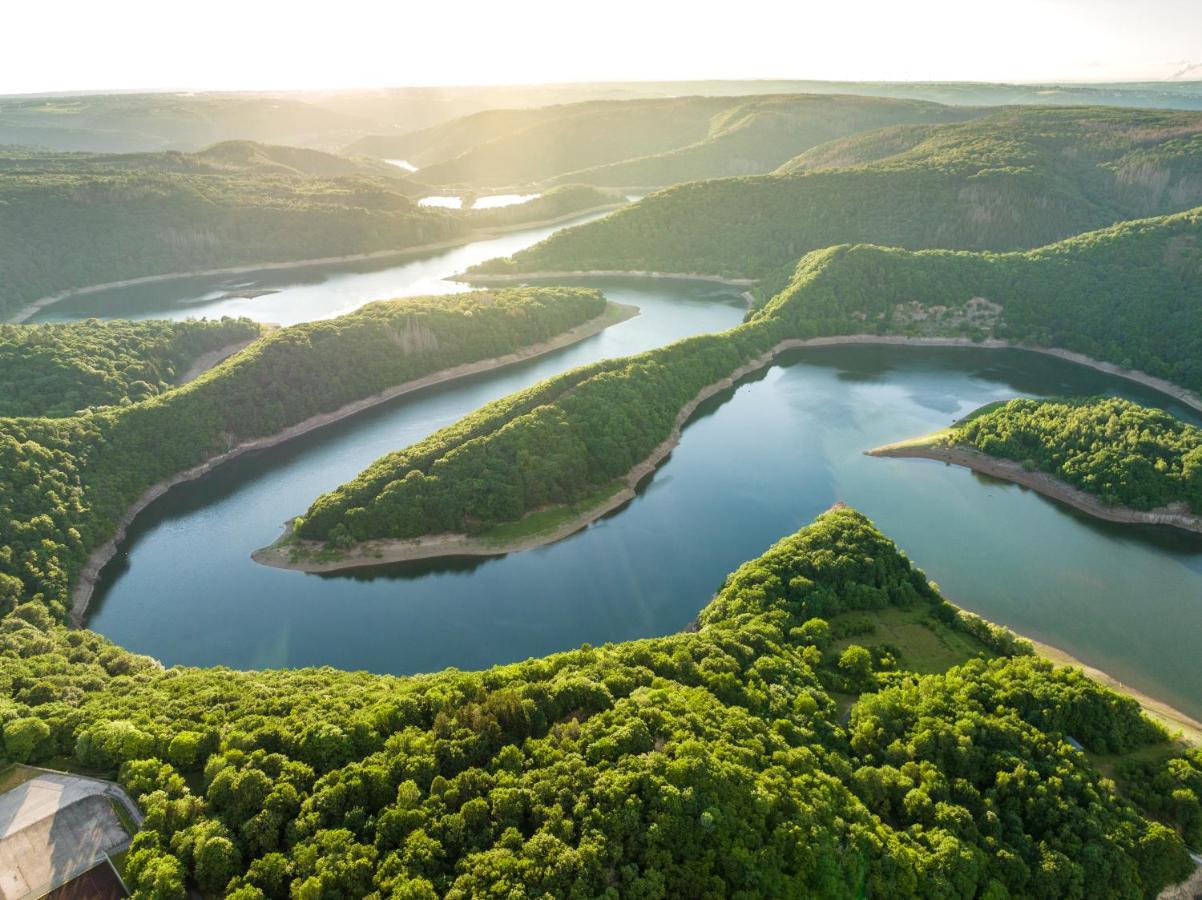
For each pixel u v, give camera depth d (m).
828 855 85.06
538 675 115.75
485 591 178.50
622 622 168.12
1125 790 109.12
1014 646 140.75
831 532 165.38
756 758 96.00
